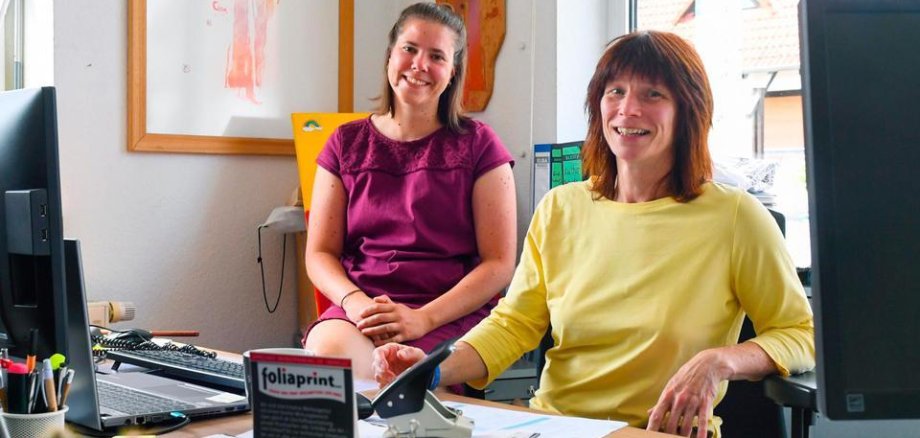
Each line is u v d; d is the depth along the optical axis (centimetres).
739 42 267
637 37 169
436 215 245
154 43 284
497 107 306
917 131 85
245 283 310
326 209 253
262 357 95
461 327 235
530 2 295
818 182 84
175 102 290
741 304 165
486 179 247
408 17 251
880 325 84
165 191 290
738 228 162
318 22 322
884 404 83
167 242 291
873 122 85
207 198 300
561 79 291
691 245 163
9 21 278
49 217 124
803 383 141
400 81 248
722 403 173
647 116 165
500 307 176
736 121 266
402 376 108
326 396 93
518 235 300
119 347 180
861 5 85
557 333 171
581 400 166
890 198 84
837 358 83
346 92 328
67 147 270
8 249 127
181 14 290
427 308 230
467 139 250
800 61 87
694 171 167
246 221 309
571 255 173
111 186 279
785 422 173
